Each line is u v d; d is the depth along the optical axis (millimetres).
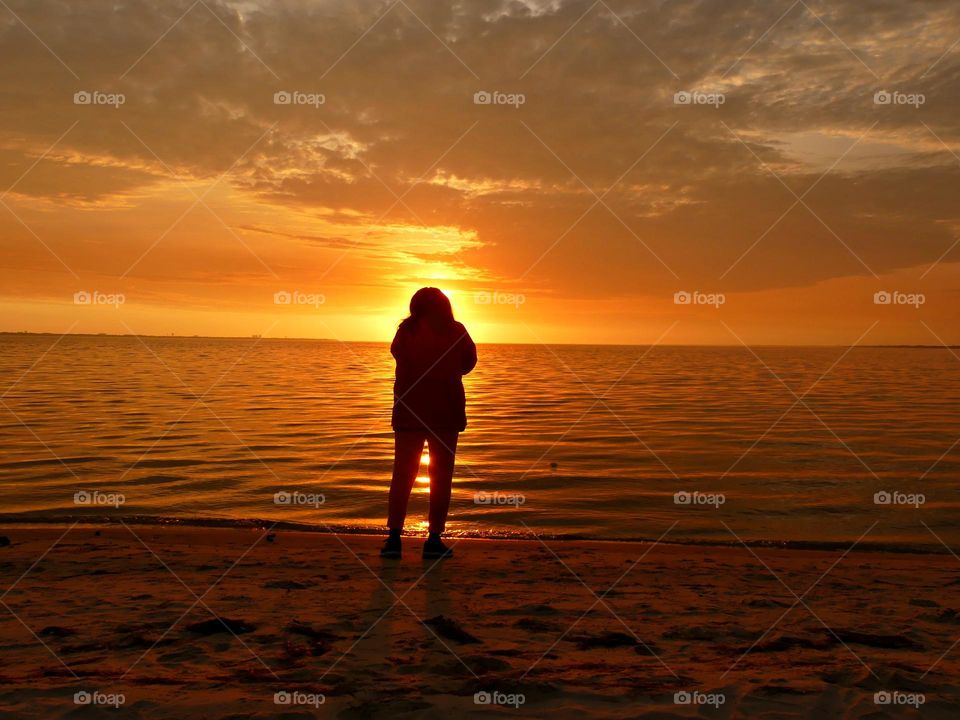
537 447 13852
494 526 7730
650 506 8828
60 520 7750
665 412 20516
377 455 12562
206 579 4828
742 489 9914
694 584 4969
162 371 39125
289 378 35125
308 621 3732
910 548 6879
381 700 2521
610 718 2400
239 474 10695
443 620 3695
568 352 113062
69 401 21953
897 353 109062
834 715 2461
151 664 2996
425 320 5289
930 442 14547
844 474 11023
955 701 2605
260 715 2379
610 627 3732
